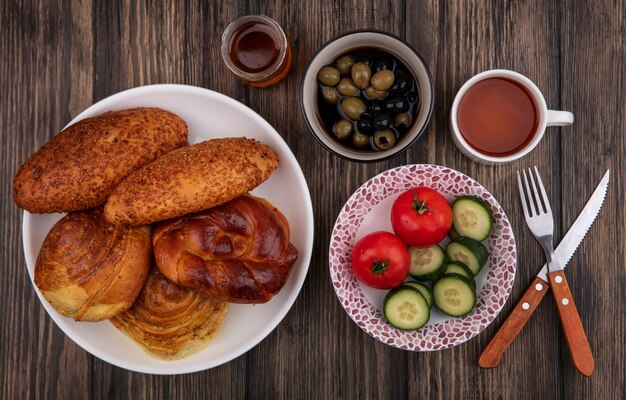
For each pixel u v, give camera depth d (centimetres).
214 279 57
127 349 63
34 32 67
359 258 60
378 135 59
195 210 58
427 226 60
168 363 63
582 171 66
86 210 60
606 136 66
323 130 62
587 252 66
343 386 66
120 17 67
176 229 58
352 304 63
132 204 56
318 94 62
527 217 65
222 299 58
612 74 66
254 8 66
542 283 65
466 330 63
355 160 59
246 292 58
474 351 66
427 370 66
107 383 67
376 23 66
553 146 66
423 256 63
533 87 60
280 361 66
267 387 67
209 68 66
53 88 67
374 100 60
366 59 61
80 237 58
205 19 66
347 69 61
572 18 66
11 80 67
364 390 66
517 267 66
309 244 62
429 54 66
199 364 62
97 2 67
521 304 65
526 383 66
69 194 58
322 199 66
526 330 66
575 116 66
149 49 67
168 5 66
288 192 64
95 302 58
